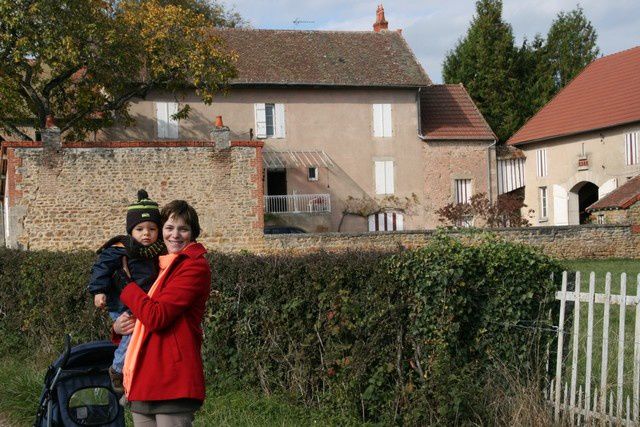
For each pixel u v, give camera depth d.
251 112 37.03
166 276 4.45
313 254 7.43
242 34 39.59
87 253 9.89
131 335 4.55
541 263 6.82
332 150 37.91
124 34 28.39
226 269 7.84
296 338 7.34
